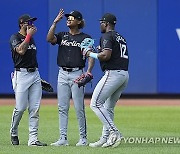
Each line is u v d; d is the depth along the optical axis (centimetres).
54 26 3459
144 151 3244
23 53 3372
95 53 3350
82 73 3488
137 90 7412
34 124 3478
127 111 5988
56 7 7244
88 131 4334
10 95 7369
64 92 3494
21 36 3466
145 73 7388
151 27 7356
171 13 7344
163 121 5078
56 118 5269
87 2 7256
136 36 7338
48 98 7400
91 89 7275
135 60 7362
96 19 7269
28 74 3456
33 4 7238
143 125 4778
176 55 7381
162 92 7425
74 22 3459
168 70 7394
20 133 4159
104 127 3434
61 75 3488
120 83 3388
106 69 3384
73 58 3450
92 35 7256
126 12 7325
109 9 7300
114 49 3366
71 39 3462
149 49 7362
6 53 7269
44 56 7250
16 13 7238
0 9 7238
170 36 7362
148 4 7331
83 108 3497
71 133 4209
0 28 7238
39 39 7238
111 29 3431
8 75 7306
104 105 3525
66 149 3303
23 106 3453
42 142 3712
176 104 6825
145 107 6456
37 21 7231
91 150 3262
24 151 3231
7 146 3438
